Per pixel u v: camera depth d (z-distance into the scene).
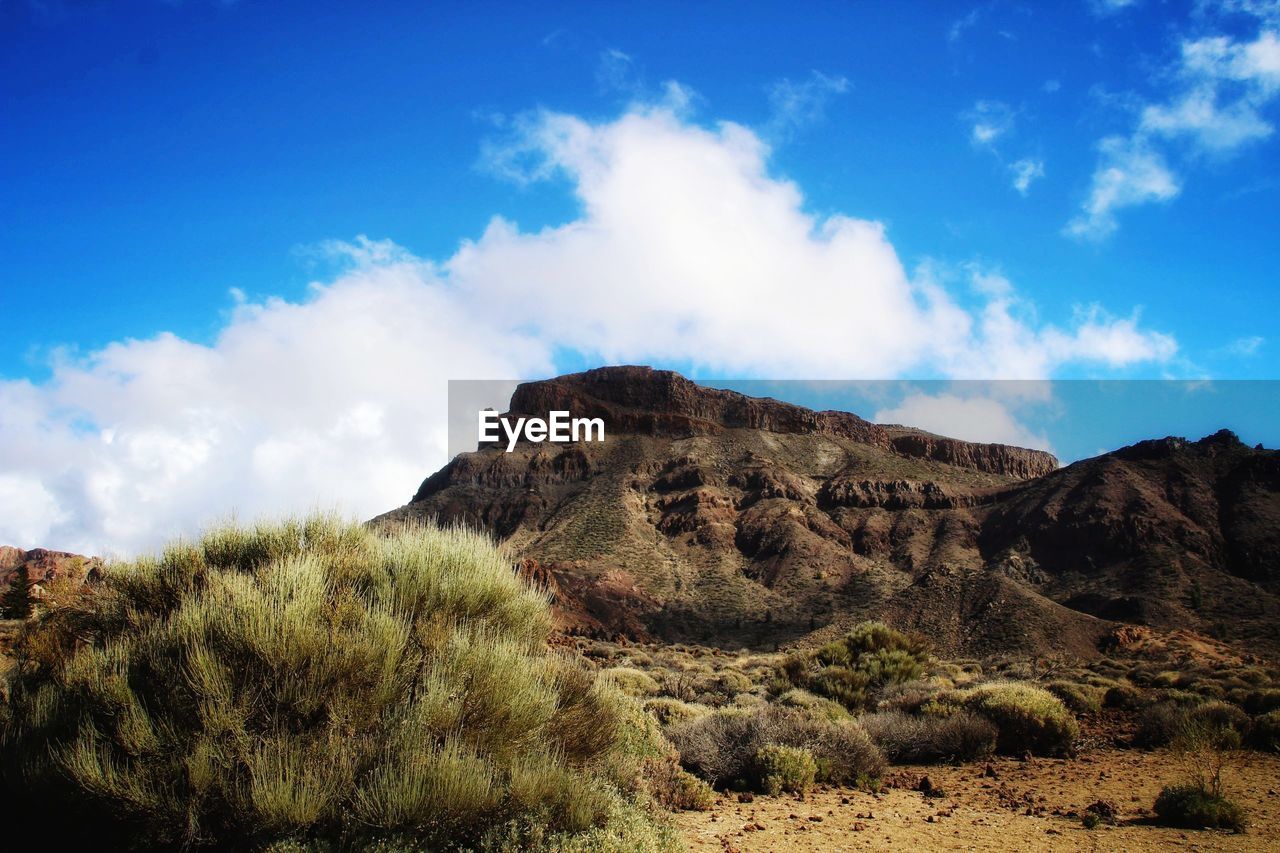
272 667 6.29
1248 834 9.56
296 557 8.06
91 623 7.59
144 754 5.83
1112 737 19.05
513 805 6.12
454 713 6.45
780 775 11.91
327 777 5.81
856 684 23.33
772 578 122.81
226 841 5.68
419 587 7.83
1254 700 22.33
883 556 137.12
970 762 15.61
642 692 21.91
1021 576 117.50
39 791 5.75
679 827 8.93
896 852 8.41
